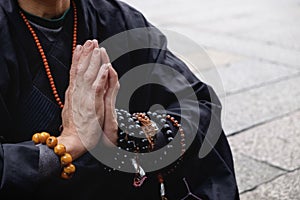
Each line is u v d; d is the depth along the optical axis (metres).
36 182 1.15
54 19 1.32
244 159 2.75
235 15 6.22
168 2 6.95
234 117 3.29
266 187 2.49
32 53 1.27
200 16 6.17
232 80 4.00
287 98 3.64
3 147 1.16
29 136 1.26
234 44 5.01
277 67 4.32
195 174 1.39
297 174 2.60
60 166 1.18
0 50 1.23
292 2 6.94
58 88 1.30
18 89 1.25
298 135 3.04
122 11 1.46
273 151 2.84
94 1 1.43
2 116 1.23
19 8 1.29
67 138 1.21
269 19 6.02
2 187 1.12
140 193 1.33
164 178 1.35
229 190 1.37
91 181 1.23
